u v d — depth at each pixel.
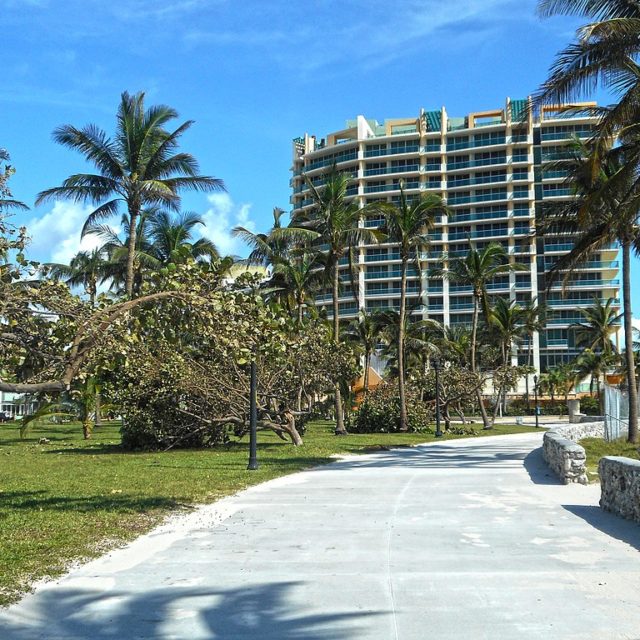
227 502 12.30
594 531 9.26
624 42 17.14
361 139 104.00
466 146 102.06
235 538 8.98
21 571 7.09
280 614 5.79
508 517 10.48
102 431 43.34
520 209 100.50
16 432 43.34
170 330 9.83
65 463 20.58
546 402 97.69
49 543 8.38
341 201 38.22
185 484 14.69
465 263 50.94
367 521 10.24
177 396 25.89
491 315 53.19
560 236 25.52
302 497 12.92
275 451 25.17
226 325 9.51
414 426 43.78
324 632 5.32
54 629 5.48
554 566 7.29
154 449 26.53
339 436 38.03
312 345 27.53
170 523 10.12
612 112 17.25
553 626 5.39
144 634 5.36
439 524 9.94
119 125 32.28
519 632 5.26
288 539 8.90
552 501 12.20
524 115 18.59
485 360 65.69
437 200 41.41
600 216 22.84
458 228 102.81
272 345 10.05
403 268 42.41
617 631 5.26
